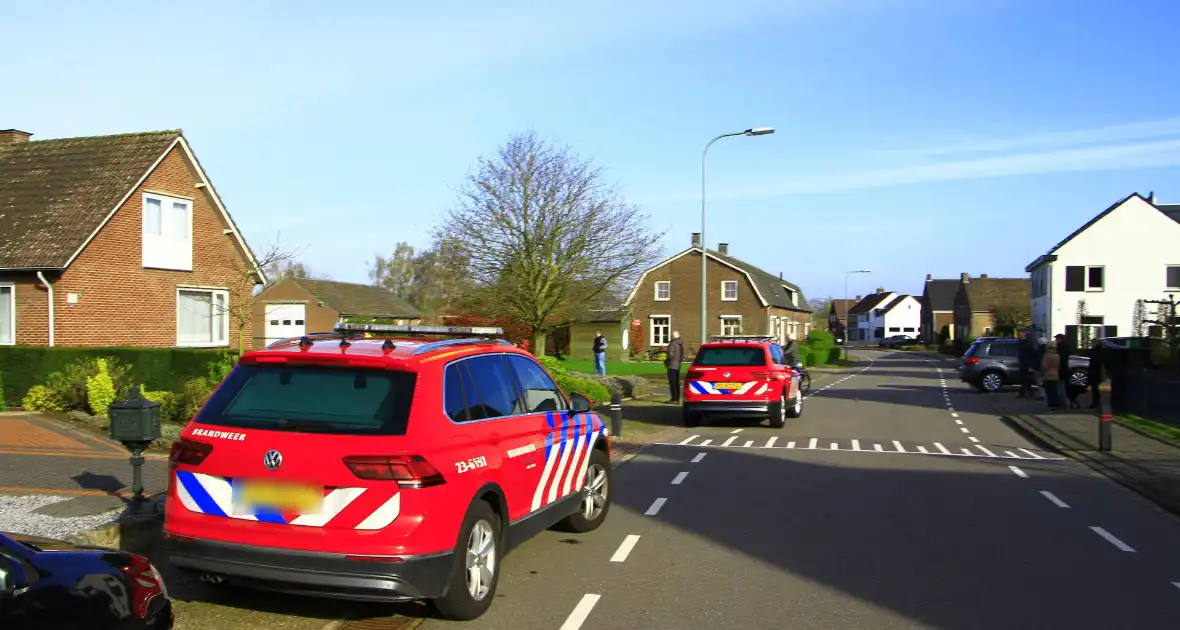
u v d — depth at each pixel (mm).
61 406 15242
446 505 5184
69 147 22656
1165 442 15109
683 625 5520
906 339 102750
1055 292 45281
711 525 8445
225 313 23984
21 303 19750
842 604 5965
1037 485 10891
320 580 4945
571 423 7492
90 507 7742
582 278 27109
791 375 18938
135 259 21391
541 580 6531
